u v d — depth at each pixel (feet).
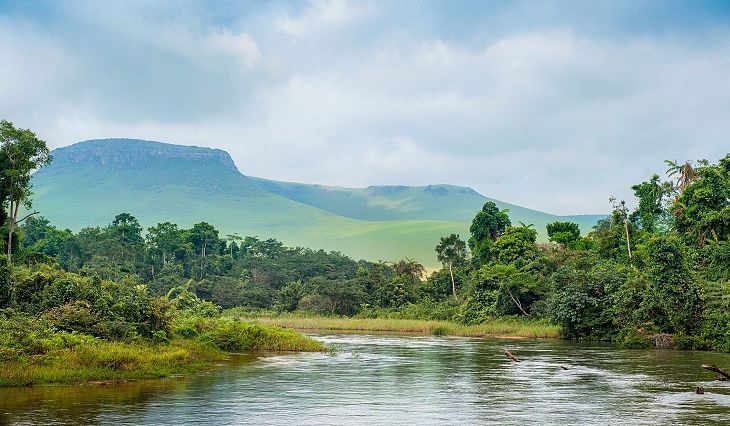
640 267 195.72
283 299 361.30
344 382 85.10
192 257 434.71
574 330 186.19
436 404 67.36
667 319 154.61
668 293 151.94
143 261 410.11
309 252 506.48
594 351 140.05
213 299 365.61
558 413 62.13
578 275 191.72
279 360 116.16
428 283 333.21
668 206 233.55
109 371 84.33
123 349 94.58
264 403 67.36
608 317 175.83
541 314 221.05
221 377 89.76
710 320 144.66
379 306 323.78
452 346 156.66
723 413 62.08
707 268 172.96
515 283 229.66
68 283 116.37
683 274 152.56
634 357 123.85
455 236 337.93
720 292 149.28
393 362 113.19
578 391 77.05
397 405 66.74
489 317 234.79
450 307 282.77
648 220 242.37
